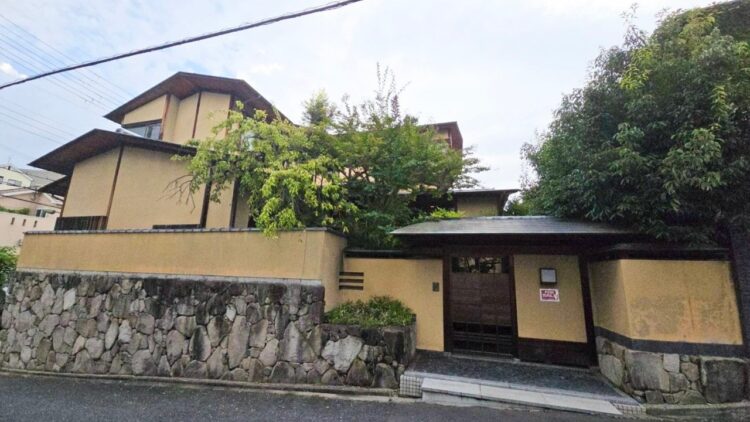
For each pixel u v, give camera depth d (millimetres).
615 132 4477
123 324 5891
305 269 5172
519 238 5148
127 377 5512
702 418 3533
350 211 5973
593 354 4930
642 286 4070
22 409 4207
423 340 5602
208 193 7758
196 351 5355
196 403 4305
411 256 5887
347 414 3811
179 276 5812
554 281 5352
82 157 9133
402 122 6656
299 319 5012
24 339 6523
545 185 6066
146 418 3867
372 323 4809
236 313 5324
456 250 5848
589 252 5180
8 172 25531
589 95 4574
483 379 4426
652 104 3912
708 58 3605
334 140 6434
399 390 4375
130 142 8422
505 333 5426
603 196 4441
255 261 5469
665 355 3838
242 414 3906
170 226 7809
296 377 4797
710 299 3875
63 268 6645
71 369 5945
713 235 4055
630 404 3732
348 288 5852
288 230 5387
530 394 3990
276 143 6035
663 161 3674
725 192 3688
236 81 10617
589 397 3920
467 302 5691
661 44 4281
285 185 5434
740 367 3639
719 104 3457
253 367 5016
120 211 8227
